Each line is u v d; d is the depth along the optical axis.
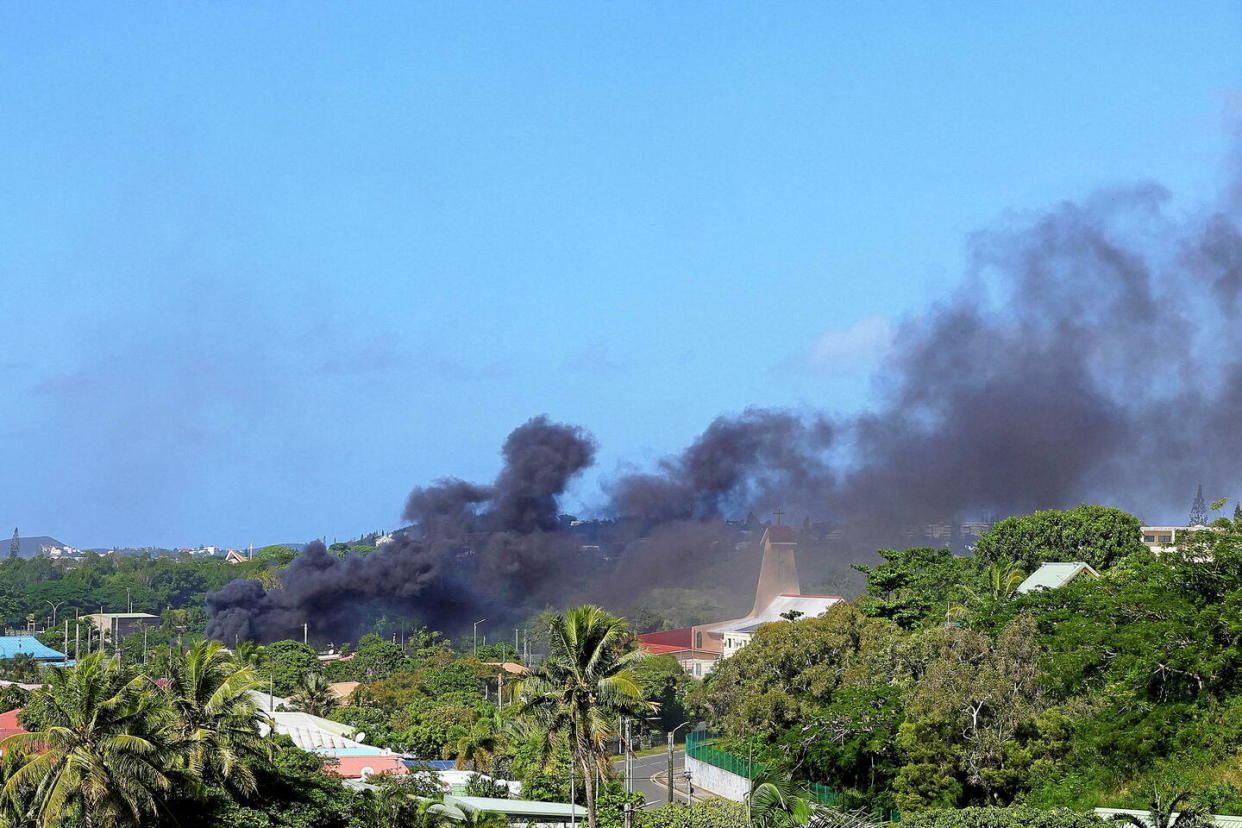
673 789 135.62
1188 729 92.06
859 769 111.62
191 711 93.38
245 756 95.19
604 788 109.12
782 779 81.00
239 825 89.31
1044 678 103.81
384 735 154.38
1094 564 171.50
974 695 102.00
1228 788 83.62
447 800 103.12
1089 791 92.88
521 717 87.00
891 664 122.44
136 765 77.12
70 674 77.81
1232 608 99.81
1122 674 101.25
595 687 84.19
